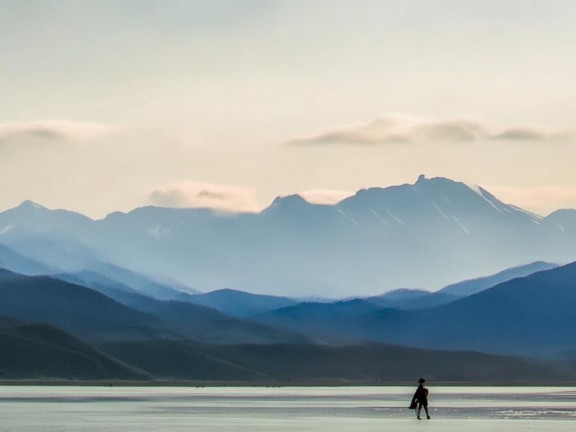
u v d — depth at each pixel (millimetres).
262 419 182375
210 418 184500
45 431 154875
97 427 162500
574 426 167250
